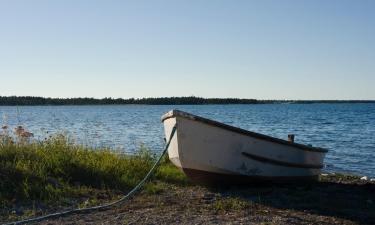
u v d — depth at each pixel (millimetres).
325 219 7598
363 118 70625
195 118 9164
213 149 9445
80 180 9656
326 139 32344
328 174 14195
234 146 9500
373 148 25672
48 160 10055
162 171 11180
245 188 10078
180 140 9430
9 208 7707
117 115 87250
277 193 9680
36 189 8500
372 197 9781
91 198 8609
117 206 8117
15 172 8953
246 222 7043
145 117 75500
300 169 10648
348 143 29078
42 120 58312
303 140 31625
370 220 7707
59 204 8078
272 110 134375
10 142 10859
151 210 7812
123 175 10258
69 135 17484
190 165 9711
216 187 10008
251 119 68438
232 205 8250
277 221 7184
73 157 10477
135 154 12727
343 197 9664
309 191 10188
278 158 10047
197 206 8180
